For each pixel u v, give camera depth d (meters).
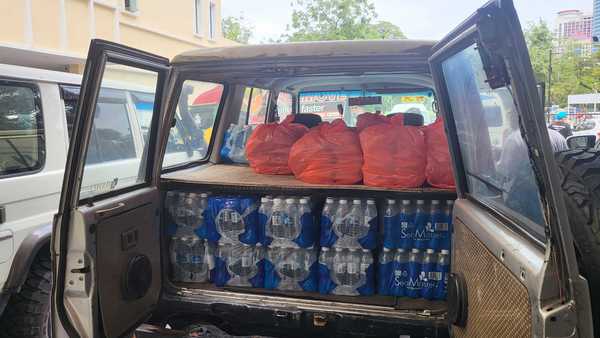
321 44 2.52
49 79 3.79
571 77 25.16
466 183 2.35
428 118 4.69
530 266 1.43
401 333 2.52
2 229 3.21
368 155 2.69
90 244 2.22
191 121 3.72
